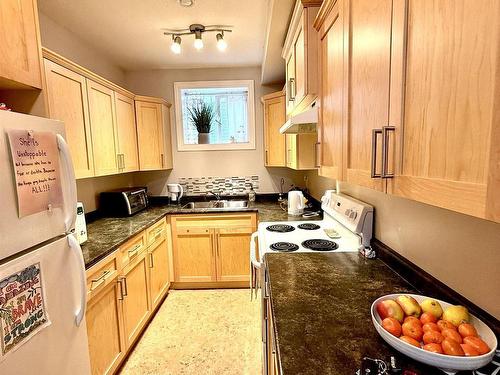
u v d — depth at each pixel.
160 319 2.39
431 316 0.78
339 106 1.18
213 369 1.81
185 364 1.86
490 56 0.42
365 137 0.92
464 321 0.74
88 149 2.03
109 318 1.68
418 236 1.11
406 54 0.67
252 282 2.14
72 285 1.09
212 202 3.37
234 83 3.37
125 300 1.88
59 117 1.71
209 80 3.37
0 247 0.78
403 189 0.69
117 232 2.03
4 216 0.80
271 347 1.21
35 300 0.90
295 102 1.94
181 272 2.90
